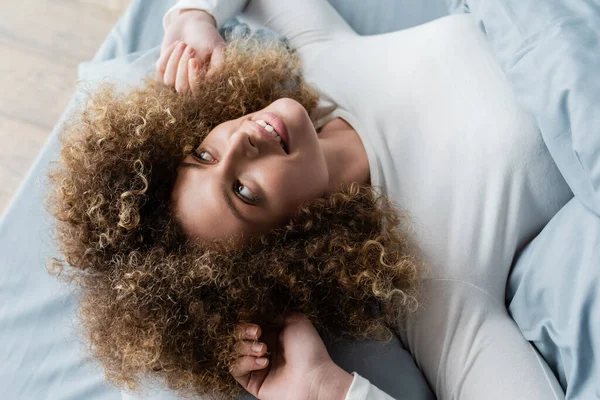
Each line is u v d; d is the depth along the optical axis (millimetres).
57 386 1055
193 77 1005
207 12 1123
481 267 876
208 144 872
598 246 771
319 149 854
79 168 854
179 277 803
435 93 950
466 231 881
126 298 797
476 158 890
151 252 815
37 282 1137
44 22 1710
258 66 1044
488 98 908
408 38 1035
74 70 1667
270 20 1193
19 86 1659
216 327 809
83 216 827
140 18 1359
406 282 872
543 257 851
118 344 815
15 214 1192
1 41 1702
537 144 864
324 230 872
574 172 805
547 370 849
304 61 1127
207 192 807
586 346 778
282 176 810
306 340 828
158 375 886
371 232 893
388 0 1256
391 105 976
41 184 1145
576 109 775
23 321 1109
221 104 993
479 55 958
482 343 860
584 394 782
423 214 914
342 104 1036
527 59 848
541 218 899
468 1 996
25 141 1605
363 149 972
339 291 881
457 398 867
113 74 1207
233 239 819
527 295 866
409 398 908
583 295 767
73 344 1078
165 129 893
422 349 919
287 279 843
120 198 816
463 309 875
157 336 791
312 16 1161
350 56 1080
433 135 933
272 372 832
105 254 827
